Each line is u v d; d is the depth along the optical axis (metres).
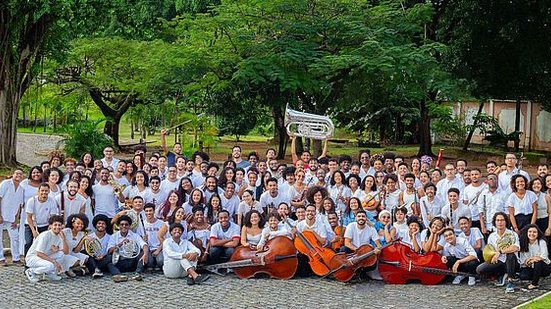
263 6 22.11
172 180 12.80
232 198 12.73
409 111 35.28
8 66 21.39
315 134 15.94
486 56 27.41
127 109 31.81
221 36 22.97
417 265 11.10
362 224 11.52
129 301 10.08
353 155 30.81
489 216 12.14
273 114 28.98
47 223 11.80
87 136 25.39
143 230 11.88
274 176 13.73
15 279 11.25
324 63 20.75
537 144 35.16
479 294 10.55
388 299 10.27
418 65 21.69
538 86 28.66
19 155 28.58
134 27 24.39
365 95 25.38
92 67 29.59
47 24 21.77
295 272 11.43
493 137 35.22
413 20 23.88
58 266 11.16
